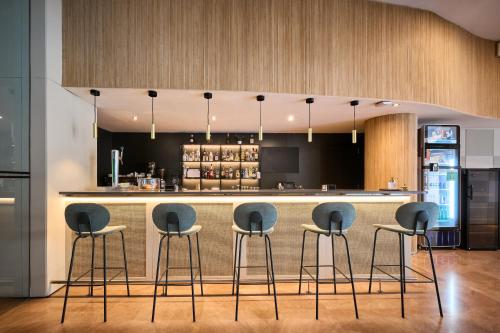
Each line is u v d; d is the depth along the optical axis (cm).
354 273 361
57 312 278
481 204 551
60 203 339
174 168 674
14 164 314
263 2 374
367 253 363
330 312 278
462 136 637
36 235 312
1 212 313
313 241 358
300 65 378
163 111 473
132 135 670
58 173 338
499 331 245
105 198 344
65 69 348
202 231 349
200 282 315
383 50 402
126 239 345
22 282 312
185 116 510
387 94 401
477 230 545
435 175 560
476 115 492
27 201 313
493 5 410
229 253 351
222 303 296
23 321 261
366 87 394
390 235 366
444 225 553
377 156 514
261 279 350
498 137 636
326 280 353
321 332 242
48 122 319
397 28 409
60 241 336
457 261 457
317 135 691
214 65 364
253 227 264
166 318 265
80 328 248
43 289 312
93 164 434
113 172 432
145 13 358
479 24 459
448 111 466
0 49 317
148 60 357
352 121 554
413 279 363
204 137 677
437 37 434
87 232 262
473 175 554
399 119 484
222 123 576
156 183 434
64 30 350
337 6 390
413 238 504
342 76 388
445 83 441
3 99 316
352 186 685
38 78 315
